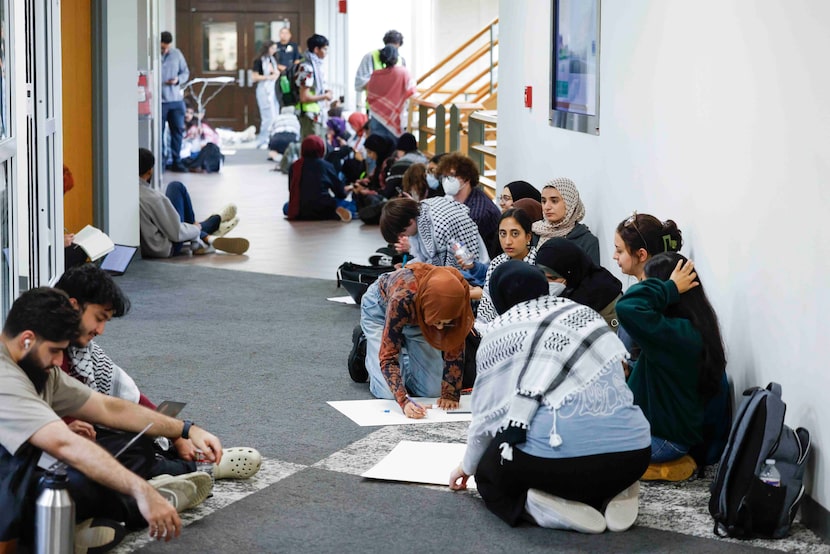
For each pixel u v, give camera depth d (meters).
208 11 20.52
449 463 4.34
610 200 6.27
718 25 4.61
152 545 3.58
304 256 9.60
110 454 3.27
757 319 4.21
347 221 11.77
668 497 4.09
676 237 4.68
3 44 4.90
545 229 6.20
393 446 4.60
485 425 3.77
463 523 3.80
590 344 3.72
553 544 3.63
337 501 4.00
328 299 7.77
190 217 9.91
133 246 8.98
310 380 5.66
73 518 3.15
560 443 3.65
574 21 6.98
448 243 6.07
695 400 4.20
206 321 7.03
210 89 20.73
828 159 3.65
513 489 3.80
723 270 4.55
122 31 8.97
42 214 6.02
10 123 5.11
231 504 3.96
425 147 14.13
